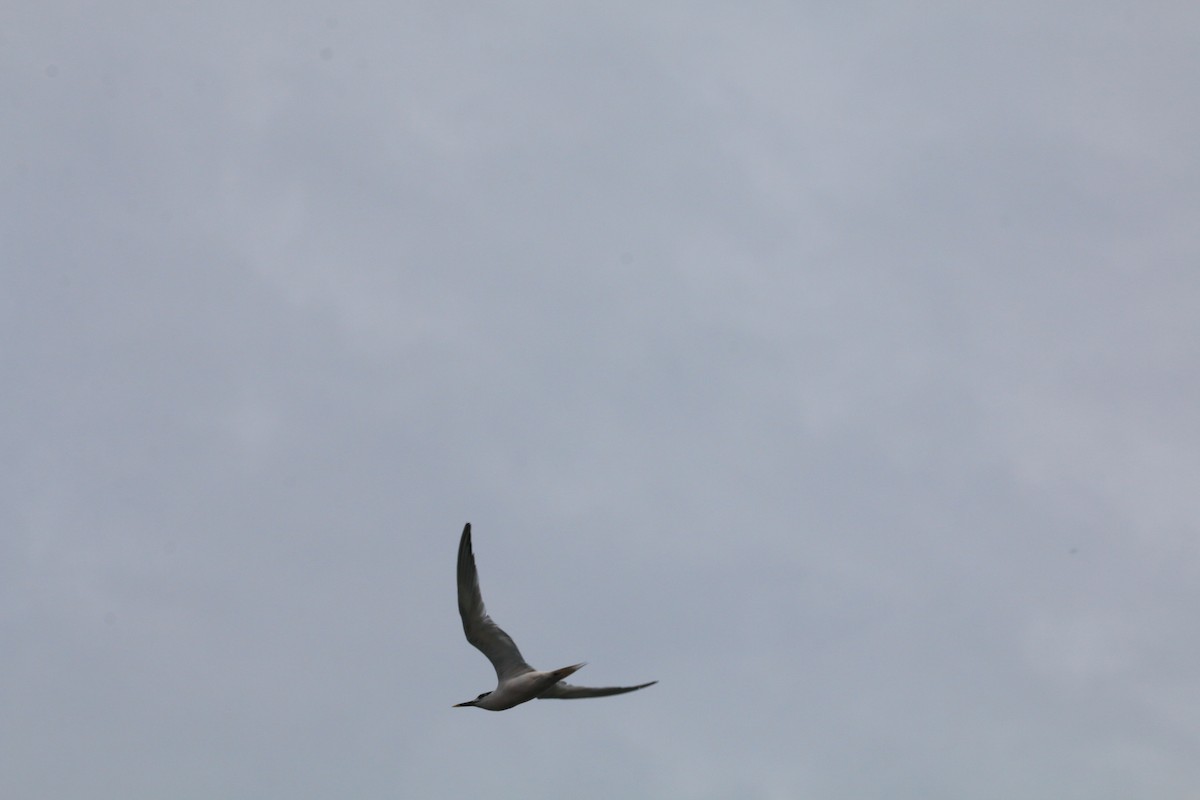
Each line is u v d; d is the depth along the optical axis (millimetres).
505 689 27297
